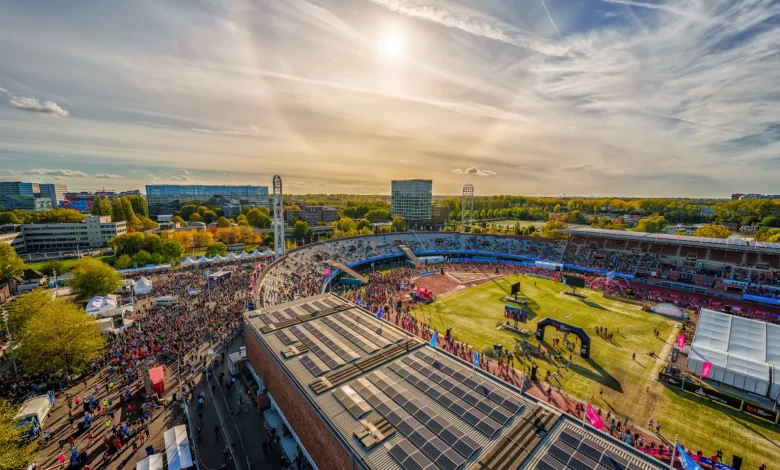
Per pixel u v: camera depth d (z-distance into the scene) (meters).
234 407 41.69
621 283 99.62
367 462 24.83
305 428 32.94
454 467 24.33
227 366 50.22
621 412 41.47
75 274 82.38
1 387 44.59
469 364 37.78
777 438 37.25
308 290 82.19
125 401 41.66
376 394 32.53
